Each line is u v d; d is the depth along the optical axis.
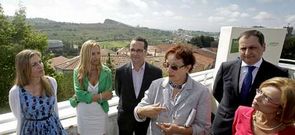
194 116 1.81
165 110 1.81
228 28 4.63
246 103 2.22
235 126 1.75
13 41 26.09
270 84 1.49
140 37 2.78
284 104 1.40
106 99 2.59
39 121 2.09
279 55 5.75
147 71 2.75
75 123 2.74
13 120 2.40
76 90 2.54
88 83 2.57
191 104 1.83
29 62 2.01
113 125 3.12
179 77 1.81
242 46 2.22
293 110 1.39
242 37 2.25
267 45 5.34
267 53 5.42
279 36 5.54
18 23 26.69
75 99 2.62
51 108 2.16
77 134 2.75
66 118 2.82
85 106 2.57
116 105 3.28
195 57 1.85
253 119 1.64
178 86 1.88
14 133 2.31
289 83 1.45
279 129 1.48
